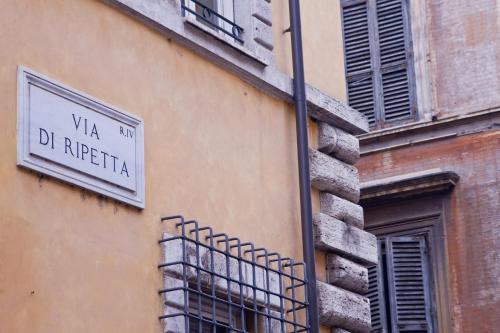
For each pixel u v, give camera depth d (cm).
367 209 2186
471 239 2112
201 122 1338
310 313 1391
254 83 1426
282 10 1505
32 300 1116
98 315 1170
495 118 2147
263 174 1409
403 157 2195
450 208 2139
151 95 1281
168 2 1320
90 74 1217
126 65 1260
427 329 2119
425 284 2134
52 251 1143
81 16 1222
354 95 2264
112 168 1215
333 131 1509
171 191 1279
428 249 2144
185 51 1339
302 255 1434
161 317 1227
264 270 1357
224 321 1326
